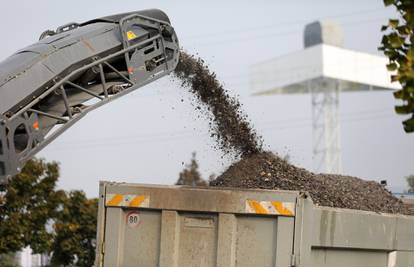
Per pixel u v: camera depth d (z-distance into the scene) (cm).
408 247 1762
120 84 2017
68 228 5453
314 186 1941
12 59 1838
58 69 1859
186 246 1573
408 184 2989
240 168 2067
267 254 1548
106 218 1605
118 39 2002
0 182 1725
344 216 1650
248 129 2234
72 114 1911
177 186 1578
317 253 1638
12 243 4906
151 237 1595
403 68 1227
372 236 1698
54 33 2019
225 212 1556
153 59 2081
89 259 5606
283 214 1537
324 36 8356
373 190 2158
